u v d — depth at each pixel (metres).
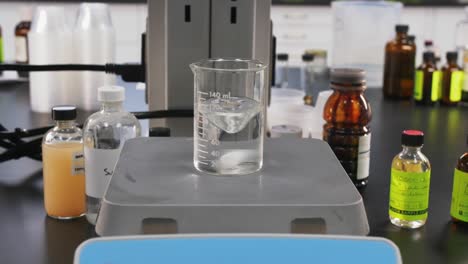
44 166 0.98
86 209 0.98
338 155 1.07
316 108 1.32
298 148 0.92
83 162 0.98
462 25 2.72
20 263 0.83
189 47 1.14
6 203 1.05
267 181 0.79
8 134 1.21
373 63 2.40
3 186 1.13
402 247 0.87
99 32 1.61
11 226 0.95
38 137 1.29
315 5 3.80
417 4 3.82
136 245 0.59
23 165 1.25
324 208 0.72
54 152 0.96
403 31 2.01
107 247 0.59
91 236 0.92
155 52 1.17
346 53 2.42
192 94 1.16
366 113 1.07
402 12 3.83
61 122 1.00
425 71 1.93
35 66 1.42
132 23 3.72
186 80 1.16
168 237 0.60
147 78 1.21
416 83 1.95
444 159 1.32
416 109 1.86
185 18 1.13
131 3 3.69
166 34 1.14
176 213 0.70
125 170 0.81
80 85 1.67
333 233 0.72
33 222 0.97
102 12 1.62
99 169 0.95
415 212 0.93
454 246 0.88
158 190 0.75
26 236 0.92
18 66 1.42
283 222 0.71
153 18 1.15
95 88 1.66
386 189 1.10
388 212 0.99
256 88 0.85
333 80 1.07
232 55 1.15
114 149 0.94
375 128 1.60
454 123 1.68
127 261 0.59
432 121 1.70
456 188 0.94
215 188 0.76
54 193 0.97
